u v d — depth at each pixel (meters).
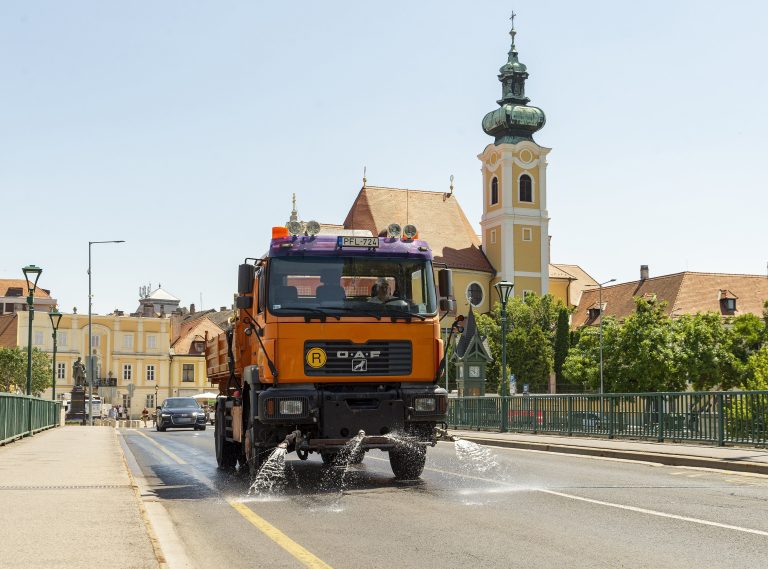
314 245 13.09
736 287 100.94
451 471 15.42
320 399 12.65
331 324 12.84
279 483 13.66
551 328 90.75
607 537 8.32
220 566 7.16
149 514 10.36
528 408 28.42
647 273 113.56
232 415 15.89
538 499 11.20
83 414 56.31
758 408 18.30
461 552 7.62
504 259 98.44
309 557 7.50
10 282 131.12
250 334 14.13
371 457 19.28
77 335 107.00
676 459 17.03
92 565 6.38
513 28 105.12
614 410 23.73
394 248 13.35
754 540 8.13
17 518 8.72
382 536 8.50
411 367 13.09
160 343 111.38
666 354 69.94
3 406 22.16
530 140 101.69
